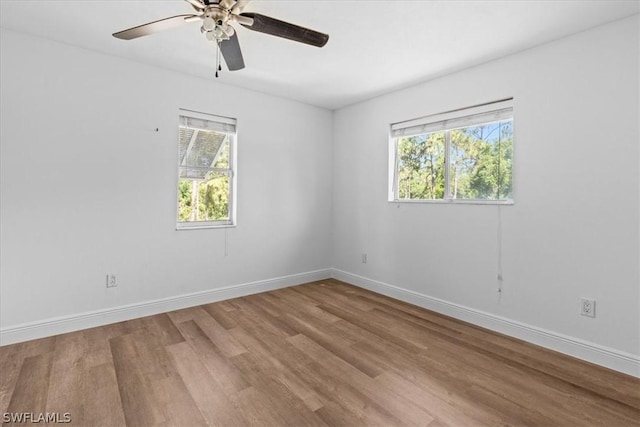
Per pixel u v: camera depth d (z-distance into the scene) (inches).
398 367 87.1
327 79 132.6
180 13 88.0
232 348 97.0
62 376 80.9
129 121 117.1
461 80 121.3
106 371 83.6
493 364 89.0
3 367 84.7
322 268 178.2
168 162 126.2
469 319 119.0
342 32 95.0
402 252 143.9
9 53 96.4
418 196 141.3
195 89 132.0
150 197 122.3
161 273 125.8
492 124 115.8
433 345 100.3
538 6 80.8
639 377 82.4
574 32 92.4
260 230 153.3
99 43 104.8
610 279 87.4
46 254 103.1
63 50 104.6
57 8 85.3
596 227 89.7
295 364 88.2
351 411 69.3
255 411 69.1
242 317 122.0
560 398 74.0
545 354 94.8
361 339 104.0
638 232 83.1
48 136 102.6
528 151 103.0
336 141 177.9
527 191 103.4
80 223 108.7
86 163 109.3
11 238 97.8
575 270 93.6
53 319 104.4
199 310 129.1
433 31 94.0
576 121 92.7
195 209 137.4
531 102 102.1
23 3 83.0
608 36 87.0
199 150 137.6
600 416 68.1
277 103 156.6
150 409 69.3
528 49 102.8
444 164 131.0
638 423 66.1
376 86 140.1
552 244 98.1
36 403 70.6
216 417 67.2
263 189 153.6
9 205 97.3
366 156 160.6
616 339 86.5
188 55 113.4
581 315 92.5
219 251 140.9
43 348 95.4
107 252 114.0
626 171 84.6
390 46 103.3
